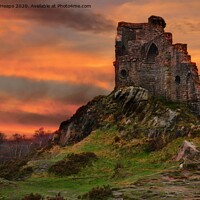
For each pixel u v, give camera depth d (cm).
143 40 7894
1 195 3553
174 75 7300
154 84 7625
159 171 4512
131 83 7781
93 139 6681
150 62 7731
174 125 6216
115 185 3959
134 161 5412
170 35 7494
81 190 4072
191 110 7050
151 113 6781
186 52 7406
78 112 8162
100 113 7575
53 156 6419
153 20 7994
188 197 3020
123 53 8244
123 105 7319
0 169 6078
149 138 6119
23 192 3769
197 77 7288
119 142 6234
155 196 3122
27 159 6856
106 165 5356
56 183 4628
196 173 4125
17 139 15638
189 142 5175
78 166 5341
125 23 8281
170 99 7250
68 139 7575
